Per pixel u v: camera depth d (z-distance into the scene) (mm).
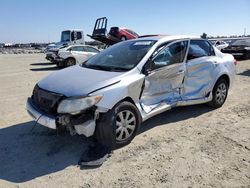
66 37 21125
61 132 4648
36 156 3994
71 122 3756
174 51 5074
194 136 4617
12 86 9656
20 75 12836
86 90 3820
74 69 4781
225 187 3182
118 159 3855
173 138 4543
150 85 4570
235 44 19203
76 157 3939
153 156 3930
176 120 5398
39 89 4195
